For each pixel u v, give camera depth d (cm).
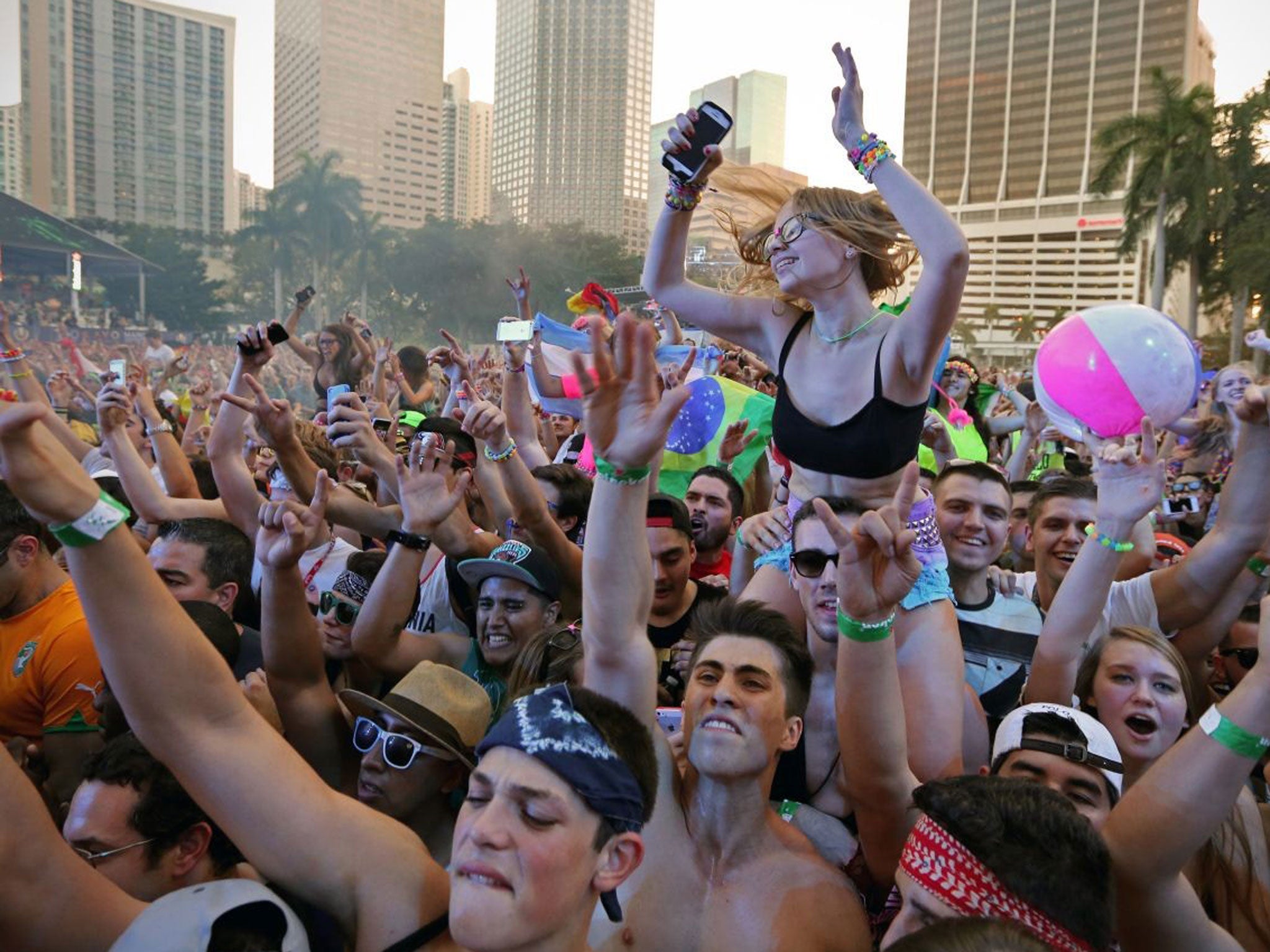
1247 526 305
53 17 7562
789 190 297
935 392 579
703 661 222
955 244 236
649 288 305
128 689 171
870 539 206
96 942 172
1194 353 305
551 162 11012
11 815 166
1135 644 285
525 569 329
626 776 160
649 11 11112
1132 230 3700
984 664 342
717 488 454
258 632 348
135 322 4828
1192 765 189
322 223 5309
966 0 12456
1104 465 272
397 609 315
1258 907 238
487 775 156
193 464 543
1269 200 3578
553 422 695
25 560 308
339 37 8556
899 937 176
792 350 288
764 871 212
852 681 214
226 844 213
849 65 251
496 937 147
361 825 182
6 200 4316
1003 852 166
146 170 8012
